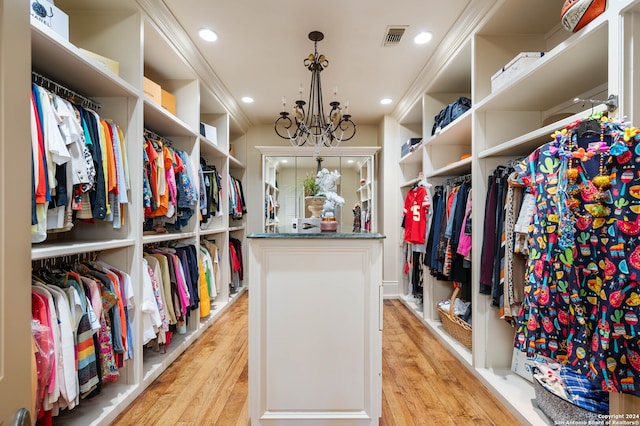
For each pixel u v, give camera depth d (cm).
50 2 154
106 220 182
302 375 159
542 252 141
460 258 257
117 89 189
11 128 55
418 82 331
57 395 131
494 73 224
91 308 152
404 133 436
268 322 159
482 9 208
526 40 225
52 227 147
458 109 268
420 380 211
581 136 126
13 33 56
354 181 477
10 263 55
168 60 260
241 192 470
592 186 121
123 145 196
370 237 155
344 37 253
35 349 122
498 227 197
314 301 159
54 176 138
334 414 159
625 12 121
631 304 111
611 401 124
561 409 152
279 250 158
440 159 332
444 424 166
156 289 219
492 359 217
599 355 117
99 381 157
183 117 295
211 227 378
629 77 121
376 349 158
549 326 139
